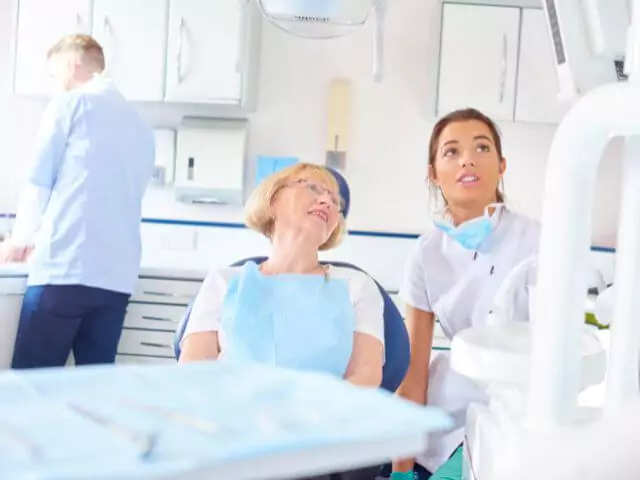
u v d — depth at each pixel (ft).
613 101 1.58
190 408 1.51
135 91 11.95
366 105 12.96
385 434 1.39
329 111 12.82
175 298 11.07
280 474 1.30
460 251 6.54
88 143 9.09
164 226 12.75
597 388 2.22
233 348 4.43
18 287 9.53
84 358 9.73
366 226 13.01
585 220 1.71
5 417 1.42
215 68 11.93
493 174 6.73
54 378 1.71
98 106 9.16
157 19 11.88
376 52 4.40
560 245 1.71
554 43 2.38
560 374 1.74
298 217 4.86
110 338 9.71
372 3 4.01
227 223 12.71
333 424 1.42
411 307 6.74
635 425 1.54
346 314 4.60
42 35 11.96
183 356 4.63
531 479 1.63
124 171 9.36
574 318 1.73
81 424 1.38
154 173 12.78
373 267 12.68
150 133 9.78
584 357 2.10
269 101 12.99
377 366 4.58
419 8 12.83
